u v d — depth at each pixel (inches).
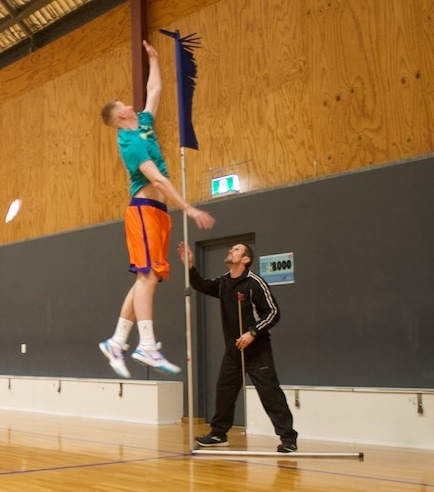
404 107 258.7
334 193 270.1
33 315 396.2
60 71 406.3
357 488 146.0
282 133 295.4
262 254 289.9
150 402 305.0
